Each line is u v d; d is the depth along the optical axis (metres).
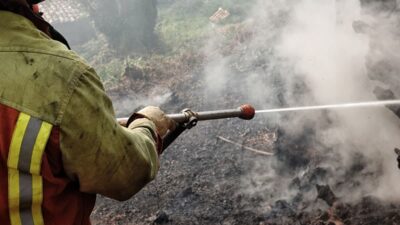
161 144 1.34
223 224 3.55
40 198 0.95
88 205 1.16
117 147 0.97
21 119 0.87
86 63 0.95
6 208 0.95
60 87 0.89
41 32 0.96
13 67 0.88
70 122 0.89
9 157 0.88
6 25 0.91
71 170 0.95
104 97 0.96
